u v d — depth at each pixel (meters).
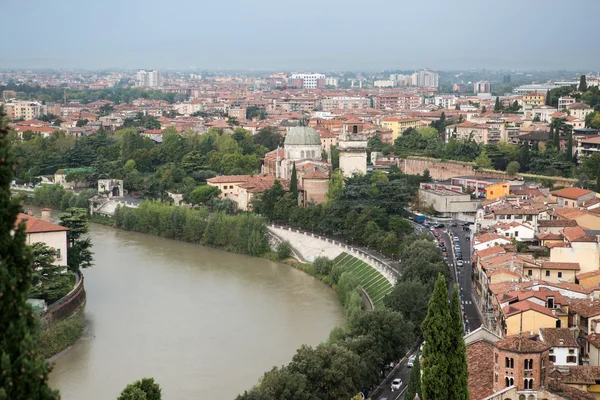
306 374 197.38
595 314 197.38
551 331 185.62
